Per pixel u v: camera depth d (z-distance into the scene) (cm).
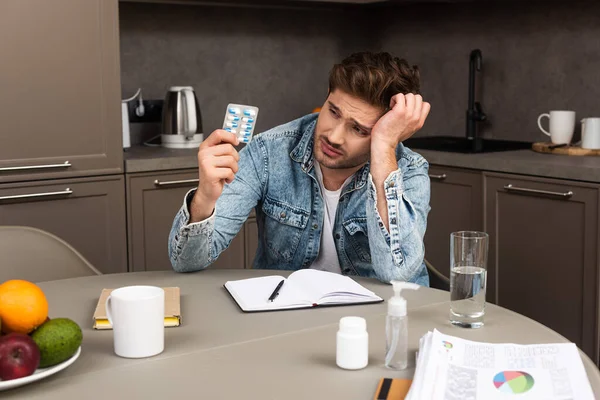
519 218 277
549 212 267
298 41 386
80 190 277
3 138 262
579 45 314
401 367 111
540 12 327
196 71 357
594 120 290
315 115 191
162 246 297
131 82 341
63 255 186
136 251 291
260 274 165
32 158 267
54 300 147
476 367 107
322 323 131
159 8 344
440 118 376
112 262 287
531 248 275
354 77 159
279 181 184
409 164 177
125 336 115
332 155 168
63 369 111
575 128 319
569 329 265
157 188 292
